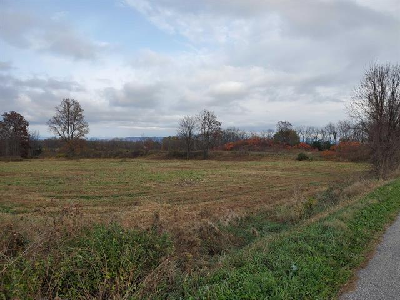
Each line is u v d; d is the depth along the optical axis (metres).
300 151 73.06
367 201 12.55
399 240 8.02
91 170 38.84
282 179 29.75
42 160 65.62
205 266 6.93
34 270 4.86
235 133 104.06
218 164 51.97
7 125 73.25
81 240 6.15
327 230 8.38
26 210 14.88
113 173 34.81
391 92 23.70
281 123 95.62
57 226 6.68
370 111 24.55
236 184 26.09
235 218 12.20
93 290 5.03
